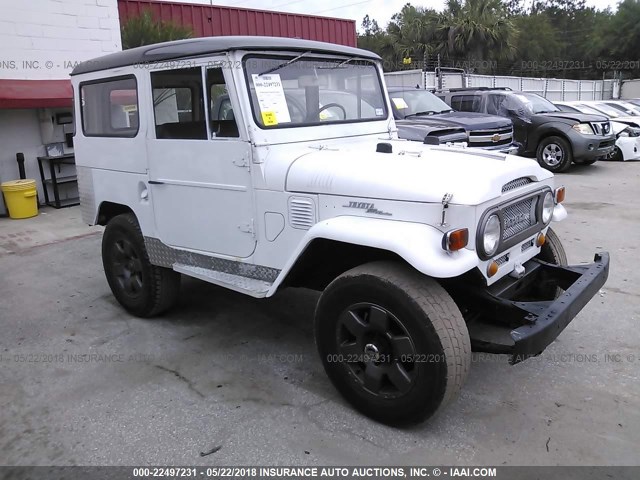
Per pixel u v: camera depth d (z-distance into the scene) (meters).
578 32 57.69
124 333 4.26
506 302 2.91
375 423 2.99
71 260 6.26
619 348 3.72
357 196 2.89
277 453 2.78
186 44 3.46
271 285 3.36
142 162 3.98
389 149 3.34
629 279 4.95
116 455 2.80
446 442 2.82
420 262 2.54
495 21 39.31
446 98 12.66
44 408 3.25
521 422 2.96
